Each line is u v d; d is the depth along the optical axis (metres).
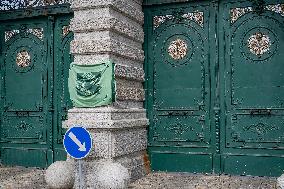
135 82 8.52
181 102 8.65
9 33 9.94
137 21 8.66
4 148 9.91
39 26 9.70
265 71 8.04
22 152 9.73
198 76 8.55
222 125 8.31
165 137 8.73
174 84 8.72
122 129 7.59
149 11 8.98
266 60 8.04
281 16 7.97
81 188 4.80
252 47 8.15
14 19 9.85
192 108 8.55
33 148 9.63
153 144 8.80
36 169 9.40
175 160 8.63
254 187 7.03
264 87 8.03
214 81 8.41
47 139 9.52
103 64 7.40
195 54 8.59
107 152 7.15
